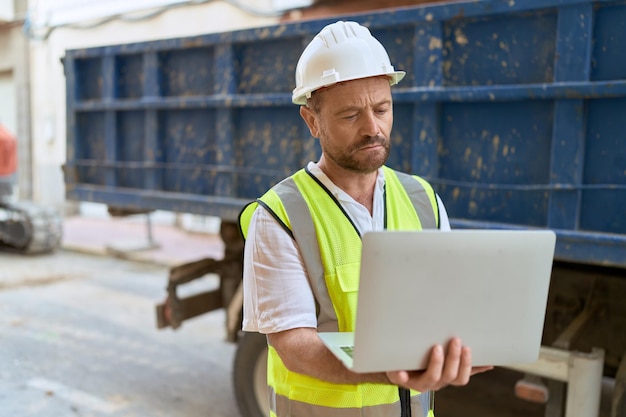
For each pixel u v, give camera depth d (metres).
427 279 1.10
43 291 6.54
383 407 1.46
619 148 2.23
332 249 1.42
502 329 1.18
